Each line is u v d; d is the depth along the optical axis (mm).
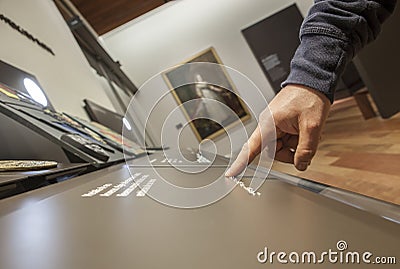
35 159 638
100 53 3004
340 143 2074
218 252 204
